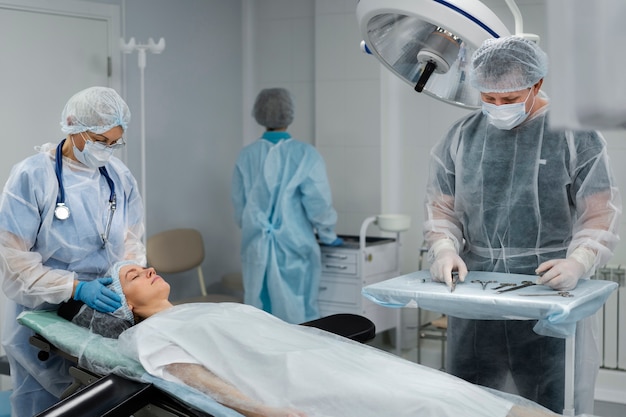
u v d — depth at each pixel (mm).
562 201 2211
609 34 562
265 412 1820
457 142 2391
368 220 3945
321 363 1940
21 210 2357
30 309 2520
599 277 3781
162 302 2406
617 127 587
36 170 2377
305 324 2455
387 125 4457
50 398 2574
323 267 4059
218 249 4828
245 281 4023
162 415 1919
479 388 1872
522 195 2246
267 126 3957
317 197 3859
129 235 2697
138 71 4164
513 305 1840
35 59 3648
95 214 2482
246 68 4969
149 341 2037
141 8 4172
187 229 4258
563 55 579
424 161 4430
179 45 4453
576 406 2264
